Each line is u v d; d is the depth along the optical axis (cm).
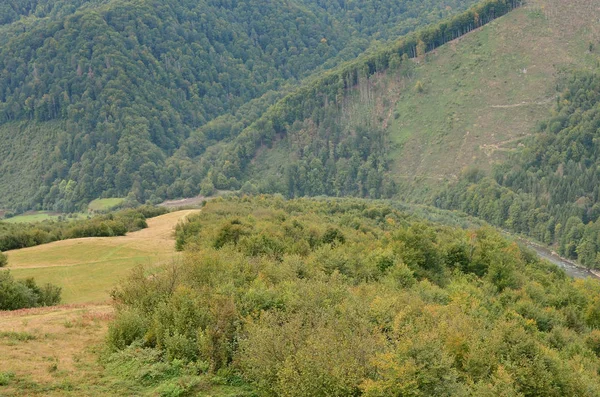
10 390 1703
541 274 7150
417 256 5453
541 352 2480
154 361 2042
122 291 2722
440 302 4016
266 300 2503
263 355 1897
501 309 4372
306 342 1905
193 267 3020
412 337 2069
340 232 6356
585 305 5403
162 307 2316
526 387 2288
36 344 2261
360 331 2197
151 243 7438
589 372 2977
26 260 6406
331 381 1739
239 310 2355
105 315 2911
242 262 3466
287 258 3944
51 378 1848
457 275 5766
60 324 2672
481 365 2275
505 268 5881
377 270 4756
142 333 2255
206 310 2272
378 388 1734
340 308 2497
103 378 1905
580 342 4016
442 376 1864
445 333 2478
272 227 6231
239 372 2006
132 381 1889
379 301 2752
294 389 1723
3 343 2220
